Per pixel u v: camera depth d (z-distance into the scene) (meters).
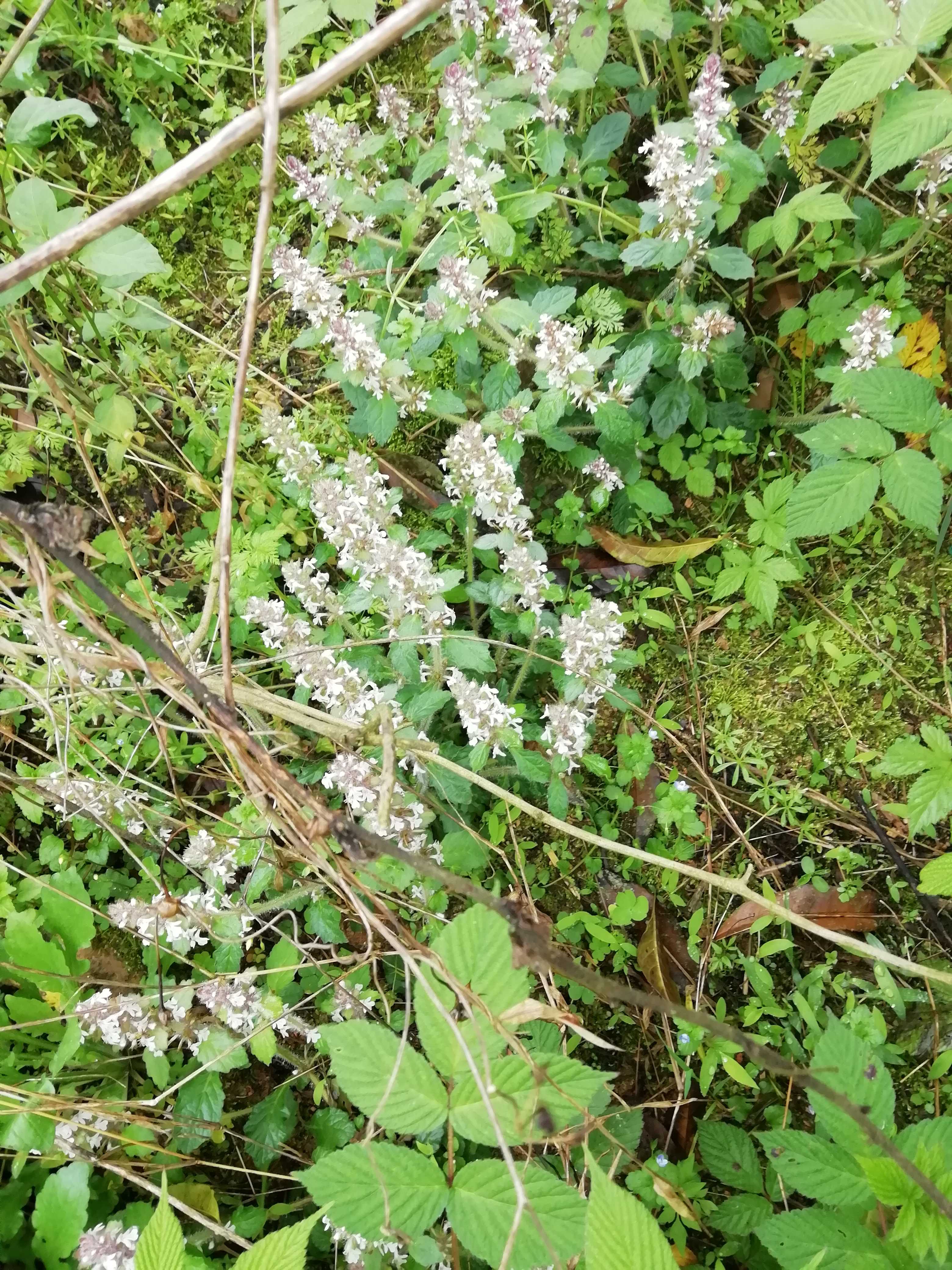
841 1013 0.40
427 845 0.36
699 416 0.44
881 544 0.45
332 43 0.50
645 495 0.43
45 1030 0.37
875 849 0.41
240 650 0.43
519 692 0.45
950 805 0.36
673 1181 0.36
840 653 0.44
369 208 0.42
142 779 0.39
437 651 0.38
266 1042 0.34
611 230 0.45
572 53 0.40
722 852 0.42
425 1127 0.24
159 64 0.48
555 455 0.47
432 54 0.50
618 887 0.42
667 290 0.43
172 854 0.36
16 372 0.47
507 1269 0.21
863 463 0.37
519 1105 0.24
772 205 0.46
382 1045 0.25
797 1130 0.34
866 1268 0.28
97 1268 0.30
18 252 0.36
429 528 0.46
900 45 0.33
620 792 0.42
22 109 0.32
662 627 0.45
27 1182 0.35
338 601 0.38
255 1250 0.22
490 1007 0.24
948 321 0.45
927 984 0.39
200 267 0.50
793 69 0.40
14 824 0.43
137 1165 0.34
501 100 0.41
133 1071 0.38
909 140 0.33
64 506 0.25
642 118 0.48
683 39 0.46
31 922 0.35
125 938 0.41
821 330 0.43
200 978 0.38
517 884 0.41
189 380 0.49
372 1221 0.24
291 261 0.38
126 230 0.32
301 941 0.40
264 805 0.29
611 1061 0.40
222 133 0.22
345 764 0.33
